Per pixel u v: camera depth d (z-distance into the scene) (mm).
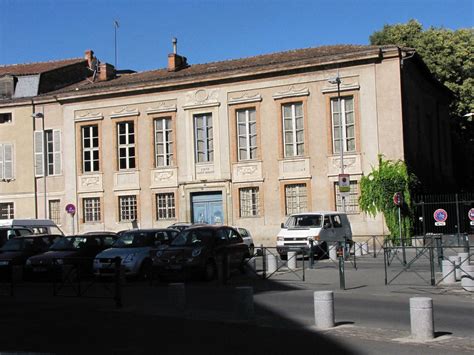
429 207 33000
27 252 21766
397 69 31453
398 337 9453
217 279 18453
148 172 36500
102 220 37438
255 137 34500
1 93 40406
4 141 39906
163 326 10984
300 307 13156
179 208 35750
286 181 33469
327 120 32688
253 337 9688
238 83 34688
